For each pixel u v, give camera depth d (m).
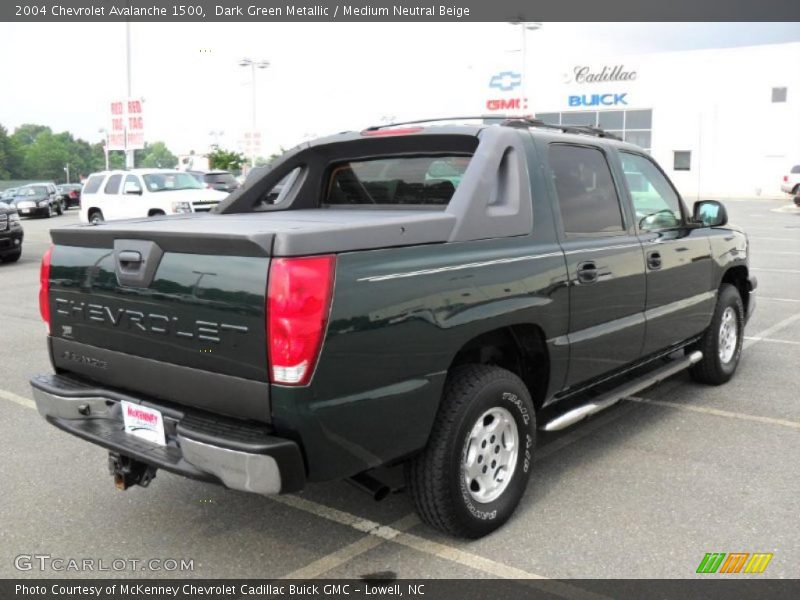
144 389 3.36
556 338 3.94
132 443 3.35
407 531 3.71
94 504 4.07
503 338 3.83
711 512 3.85
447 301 3.30
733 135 42.78
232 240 2.88
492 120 4.26
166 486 4.30
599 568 3.33
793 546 3.49
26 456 4.78
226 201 4.70
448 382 3.48
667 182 5.30
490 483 3.65
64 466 4.61
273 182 4.79
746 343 7.65
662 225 5.11
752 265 13.67
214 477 2.97
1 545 3.62
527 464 3.82
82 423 3.58
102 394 3.52
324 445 2.94
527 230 3.83
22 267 15.26
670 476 4.32
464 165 4.18
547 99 46.91
